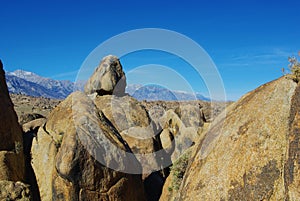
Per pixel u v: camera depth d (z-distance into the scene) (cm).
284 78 672
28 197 1112
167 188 1165
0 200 1053
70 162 1013
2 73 1415
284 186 535
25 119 1894
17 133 1307
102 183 1066
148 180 1384
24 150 1321
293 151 538
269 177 567
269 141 602
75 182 1030
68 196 1045
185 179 766
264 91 707
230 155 652
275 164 571
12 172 1149
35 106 5012
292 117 579
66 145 1042
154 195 1333
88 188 1043
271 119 627
